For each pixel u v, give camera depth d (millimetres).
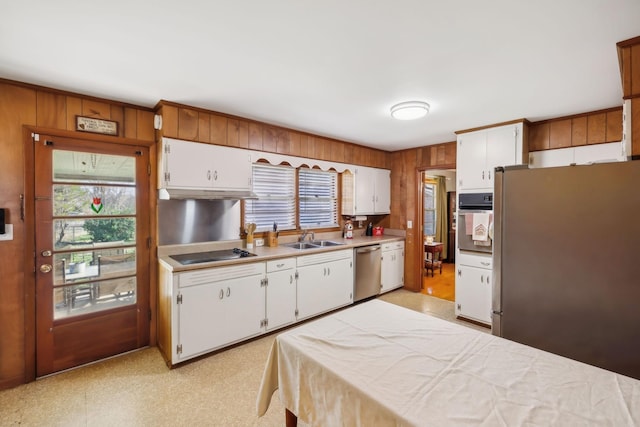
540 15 1425
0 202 2152
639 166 1379
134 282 2744
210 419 1902
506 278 1798
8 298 2186
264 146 3303
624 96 1606
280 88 2344
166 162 2611
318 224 4363
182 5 1359
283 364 1477
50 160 2334
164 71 2049
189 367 2482
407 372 1196
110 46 1725
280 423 1879
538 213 1668
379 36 1621
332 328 1619
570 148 2955
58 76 2115
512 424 907
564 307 1600
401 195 4852
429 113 2914
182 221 2979
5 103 2154
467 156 3477
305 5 1363
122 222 2678
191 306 2480
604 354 1491
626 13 1395
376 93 2428
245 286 2820
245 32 1588
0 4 1330
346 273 3848
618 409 964
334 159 4090
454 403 1007
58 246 2389
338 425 1159
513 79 2146
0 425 1818
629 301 1416
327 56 1843
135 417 1904
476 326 3365
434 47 1730
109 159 2598
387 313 1842
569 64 1919
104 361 2566
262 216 3697
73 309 2461
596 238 1493
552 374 1175
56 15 1428
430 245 5711
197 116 2789
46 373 2330
